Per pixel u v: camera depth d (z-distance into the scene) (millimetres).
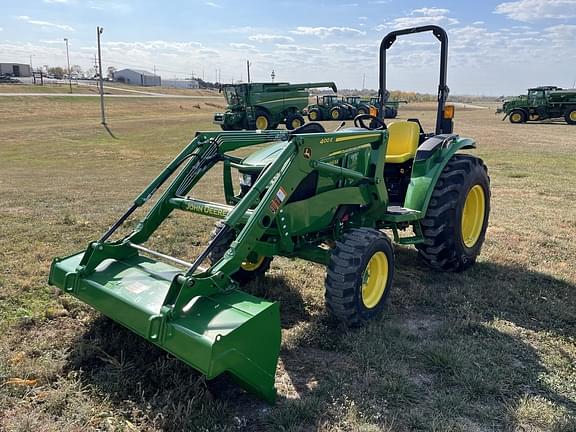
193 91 95000
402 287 4840
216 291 3098
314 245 4230
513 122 33438
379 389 3098
